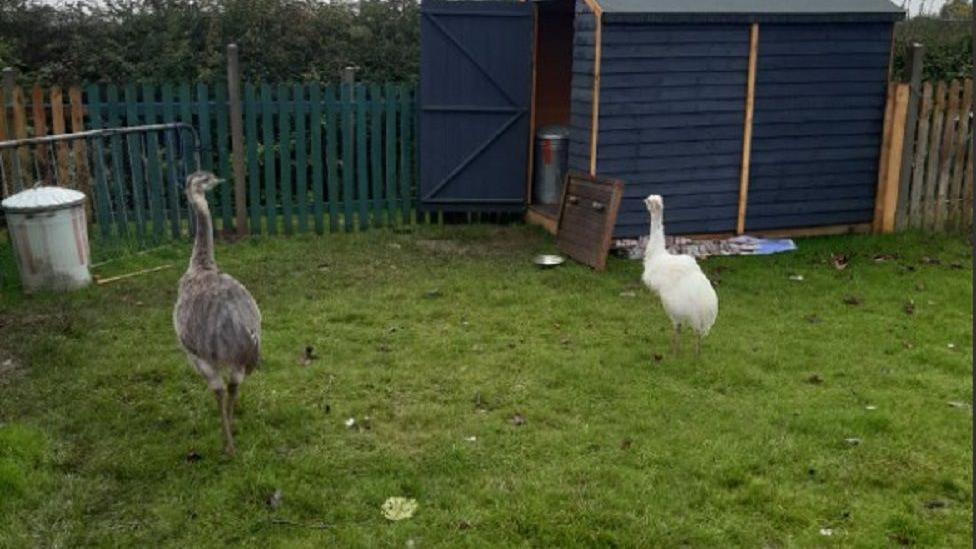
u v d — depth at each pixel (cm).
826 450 555
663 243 756
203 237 579
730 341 739
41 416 594
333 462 541
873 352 718
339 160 1232
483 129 1162
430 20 1115
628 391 641
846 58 1061
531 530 472
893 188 1105
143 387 644
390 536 466
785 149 1066
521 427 586
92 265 924
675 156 1022
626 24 964
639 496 502
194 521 481
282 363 688
